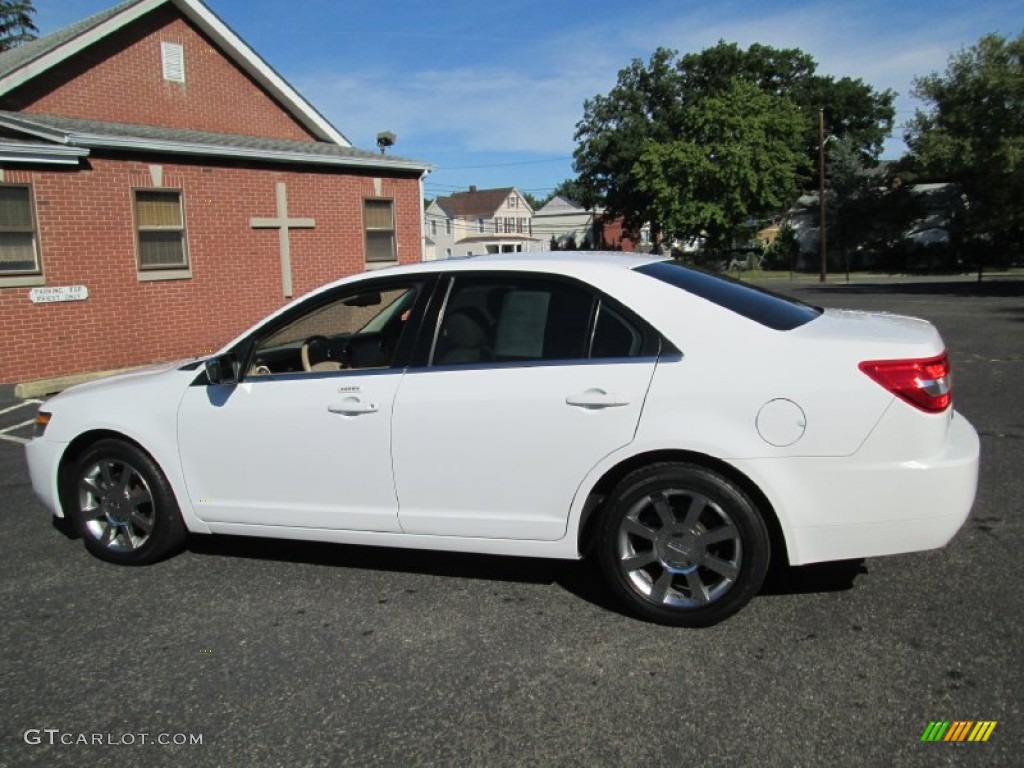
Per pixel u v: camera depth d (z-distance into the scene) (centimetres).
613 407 336
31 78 1290
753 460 321
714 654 319
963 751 254
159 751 271
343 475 382
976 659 307
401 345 378
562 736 271
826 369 319
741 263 5034
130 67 1430
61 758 269
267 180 1433
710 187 4284
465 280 375
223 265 1377
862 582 378
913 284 3097
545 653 326
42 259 1135
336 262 1571
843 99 5566
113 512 434
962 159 3106
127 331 1246
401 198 1684
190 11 1495
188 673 320
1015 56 2988
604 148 5456
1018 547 413
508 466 353
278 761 263
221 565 432
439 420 361
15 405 965
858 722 271
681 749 261
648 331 341
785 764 252
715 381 327
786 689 292
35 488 454
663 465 334
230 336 1398
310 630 353
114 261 1220
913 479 313
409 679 310
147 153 1249
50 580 417
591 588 387
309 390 387
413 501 372
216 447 405
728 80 5228
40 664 330
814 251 4869
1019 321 1541
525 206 7238
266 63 1622
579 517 348
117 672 322
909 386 313
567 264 363
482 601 377
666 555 339
